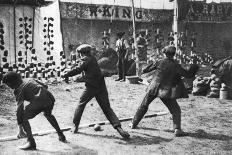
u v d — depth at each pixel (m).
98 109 10.32
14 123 8.63
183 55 22.00
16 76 6.60
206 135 7.88
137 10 20.92
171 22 21.92
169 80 7.74
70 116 9.43
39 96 6.66
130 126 8.35
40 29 17.59
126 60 17.02
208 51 23.11
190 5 21.78
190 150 6.86
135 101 11.66
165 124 8.69
